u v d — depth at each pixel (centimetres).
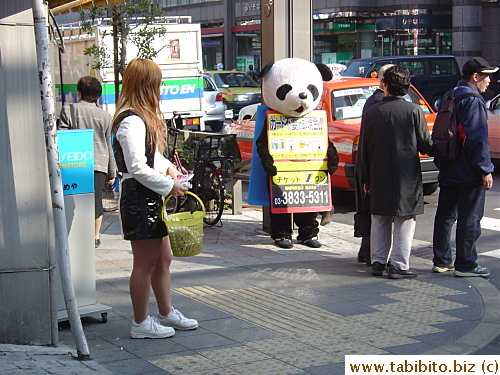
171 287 663
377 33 3572
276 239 855
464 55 3394
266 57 898
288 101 812
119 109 492
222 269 736
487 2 3372
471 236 705
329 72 883
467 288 673
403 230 695
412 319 577
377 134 684
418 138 679
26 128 469
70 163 532
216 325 554
